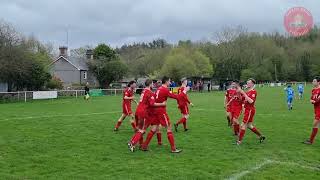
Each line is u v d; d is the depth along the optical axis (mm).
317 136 13703
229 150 11102
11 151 10875
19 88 45750
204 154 10547
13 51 40062
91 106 29656
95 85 68438
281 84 89750
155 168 8930
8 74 41875
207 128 16078
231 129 15742
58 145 11859
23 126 16641
